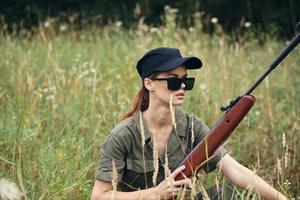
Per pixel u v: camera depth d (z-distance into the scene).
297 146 7.16
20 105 8.12
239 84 9.65
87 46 12.30
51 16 17.72
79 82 8.60
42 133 7.15
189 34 12.87
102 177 5.11
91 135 7.08
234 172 5.17
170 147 5.15
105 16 17.59
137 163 5.15
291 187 6.17
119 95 8.76
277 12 16.72
